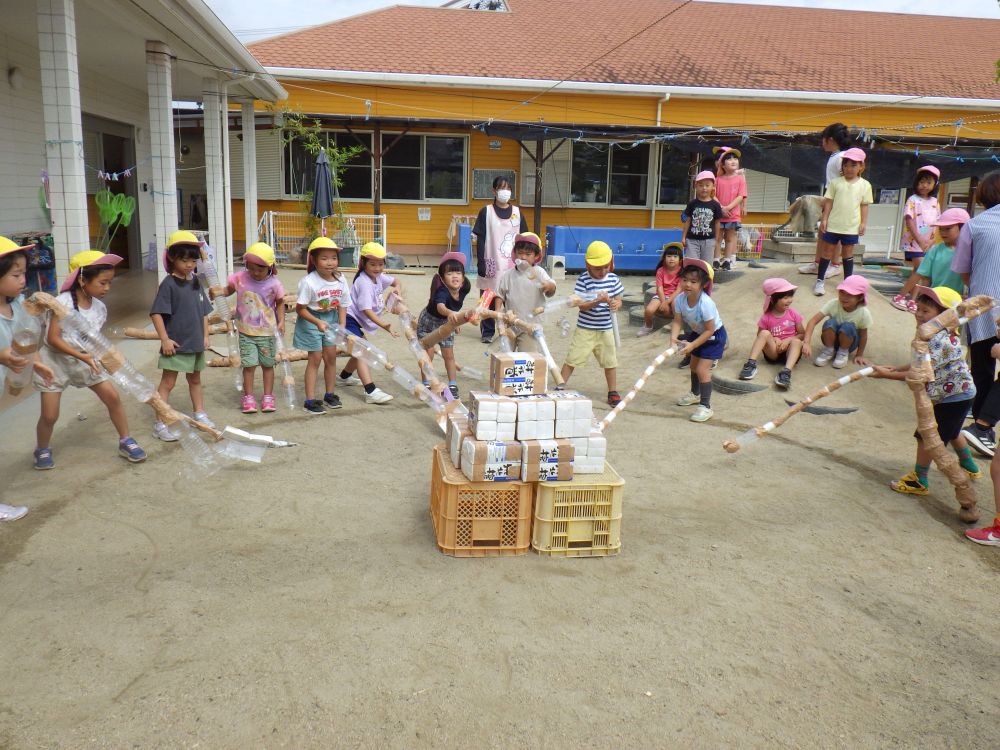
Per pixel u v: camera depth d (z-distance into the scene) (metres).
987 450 5.85
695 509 4.96
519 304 6.85
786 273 9.73
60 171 7.26
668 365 8.56
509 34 21.69
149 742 2.72
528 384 4.29
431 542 4.36
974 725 3.00
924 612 3.83
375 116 17.42
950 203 21.17
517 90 19.17
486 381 8.06
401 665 3.20
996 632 3.68
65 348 4.92
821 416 6.91
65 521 4.44
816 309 8.56
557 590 3.88
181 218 21.98
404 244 19.61
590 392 7.75
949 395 4.99
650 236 17.78
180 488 5.00
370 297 7.07
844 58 22.33
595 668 3.25
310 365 6.70
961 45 24.08
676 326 7.08
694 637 3.51
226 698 2.96
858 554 4.43
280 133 18.45
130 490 4.93
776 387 7.51
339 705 2.95
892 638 3.59
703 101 19.88
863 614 3.79
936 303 4.83
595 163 20.00
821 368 7.78
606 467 4.45
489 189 19.64
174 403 6.86
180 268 5.73
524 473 4.11
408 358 8.98
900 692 3.19
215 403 6.95
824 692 3.17
